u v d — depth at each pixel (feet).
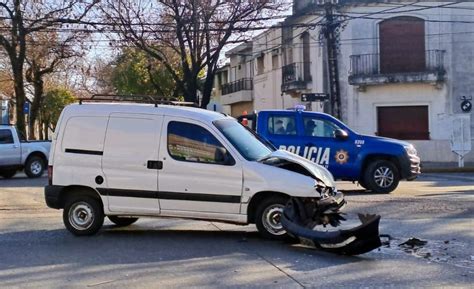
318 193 26.99
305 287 20.04
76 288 20.29
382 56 94.22
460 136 82.17
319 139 47.03
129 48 103.60
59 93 169.37
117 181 28.96
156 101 30.04
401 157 47.39
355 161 47.21
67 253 25.84
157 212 28.76
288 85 107.86
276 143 46.60
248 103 144.05
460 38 92.53
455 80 92.38
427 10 92.79
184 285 20.44
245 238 28.76
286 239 27.71
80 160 29.48
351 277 21.26
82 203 29.68
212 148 28.27
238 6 92.17
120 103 29.91
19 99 97.25
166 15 92.48
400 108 94.73
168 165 28.48
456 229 29.99
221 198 27.94
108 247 26.96
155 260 24.29
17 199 46.65
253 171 27.66
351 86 95.35
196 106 31.63
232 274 21.88
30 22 93.97
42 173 71.87
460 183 59.47
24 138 78.02
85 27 92.73
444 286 20.01
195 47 96.63
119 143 29.14
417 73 91.97
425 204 39.06
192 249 26.35
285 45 114.42
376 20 93.91
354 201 41.09
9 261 24.41
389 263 23.32
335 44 89.56
